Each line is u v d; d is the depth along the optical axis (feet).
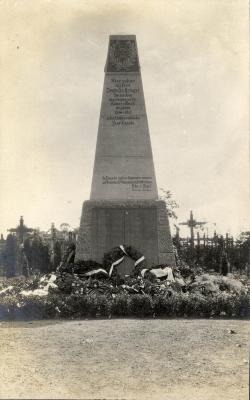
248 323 36.65
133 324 36.09
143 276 47.29
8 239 74.23
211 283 45.32
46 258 72.49
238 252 71.31
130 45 58.39
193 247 71.77
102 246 55.31
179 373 24.36
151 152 57.16
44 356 26.99
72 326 35.35
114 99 57.67
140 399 21.07
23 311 39.91
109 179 56.75
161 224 55.57
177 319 39.06
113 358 26.68
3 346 29.01
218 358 26.68
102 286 44.24
